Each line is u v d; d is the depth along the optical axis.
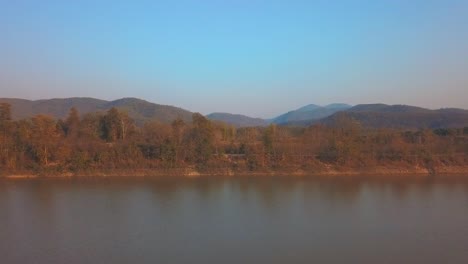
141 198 66.31
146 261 39.50
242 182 81.06
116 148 92.00
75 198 66.25
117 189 73.75
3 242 44.78
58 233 47.78
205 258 40.25
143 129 112.25
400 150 96.25
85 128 104.94
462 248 43.28
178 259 40.00
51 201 63.94
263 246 43.59
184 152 92.12
